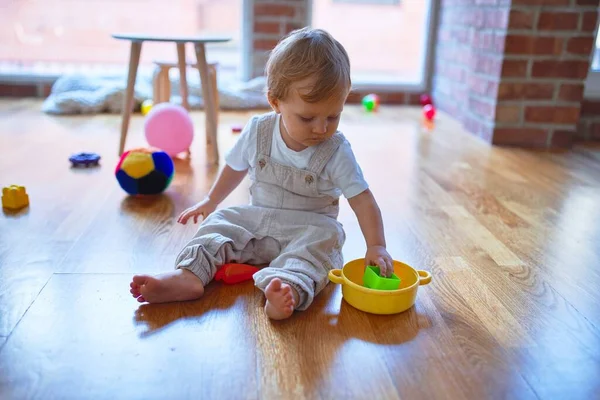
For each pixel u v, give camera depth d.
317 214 1.21
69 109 2.66
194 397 0.81
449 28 2.98
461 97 2.81
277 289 0.98
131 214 1.49
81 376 0.85
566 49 2.32
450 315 1.05
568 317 1.06
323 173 1.16
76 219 1.44
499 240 1.42
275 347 0.94
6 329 0.96
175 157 2.03
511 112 2.39
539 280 1.21
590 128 2.62
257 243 1.20
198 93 2.94
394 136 2.52
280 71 1.04
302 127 1.06
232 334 0.97
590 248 1.38
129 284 1.12
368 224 1.13
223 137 2.34
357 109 3.14
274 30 3.08
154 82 2.21
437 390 0.85
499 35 2.34
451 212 1.60
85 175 1.80
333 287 1.15
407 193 1.75
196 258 1.09
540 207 1.67
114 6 3.28
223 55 3.55
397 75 3.58
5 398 0.80
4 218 1.43
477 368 0.90
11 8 3.12
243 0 3.02
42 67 3.20
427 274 1.11
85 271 1.17
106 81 2.93
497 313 1.07
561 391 0.86
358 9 3.57
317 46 1.03
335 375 0.87
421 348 0.95
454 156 2.22
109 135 2.30
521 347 0.96
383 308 1.04
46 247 1.27
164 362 0.89
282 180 1.18
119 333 0.96
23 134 2.27
